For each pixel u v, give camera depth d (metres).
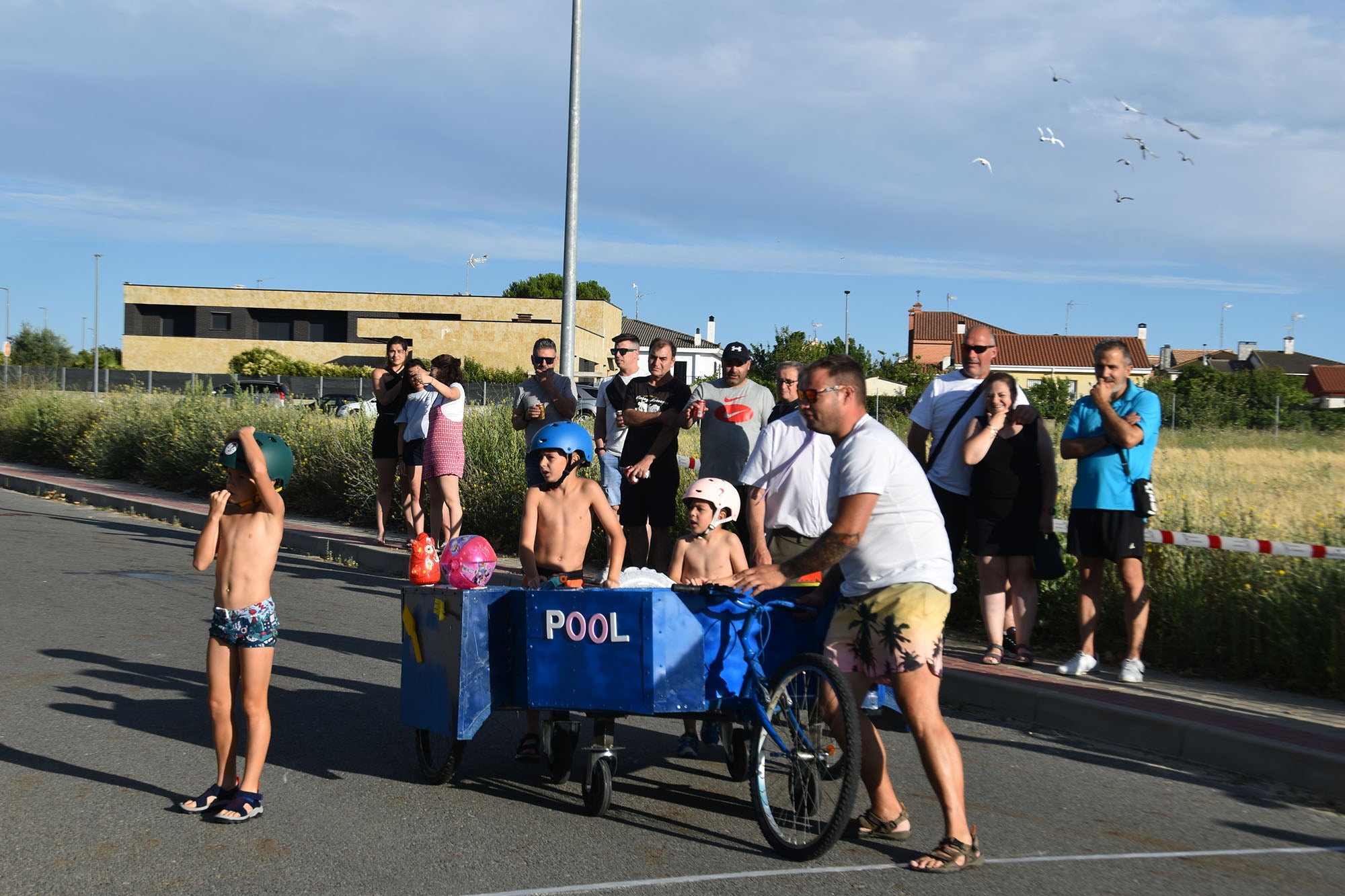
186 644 8.09
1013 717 6.78
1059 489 11.21
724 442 7.92
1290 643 7.14
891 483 4.41
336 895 3.96
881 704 5.04
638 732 6.36
